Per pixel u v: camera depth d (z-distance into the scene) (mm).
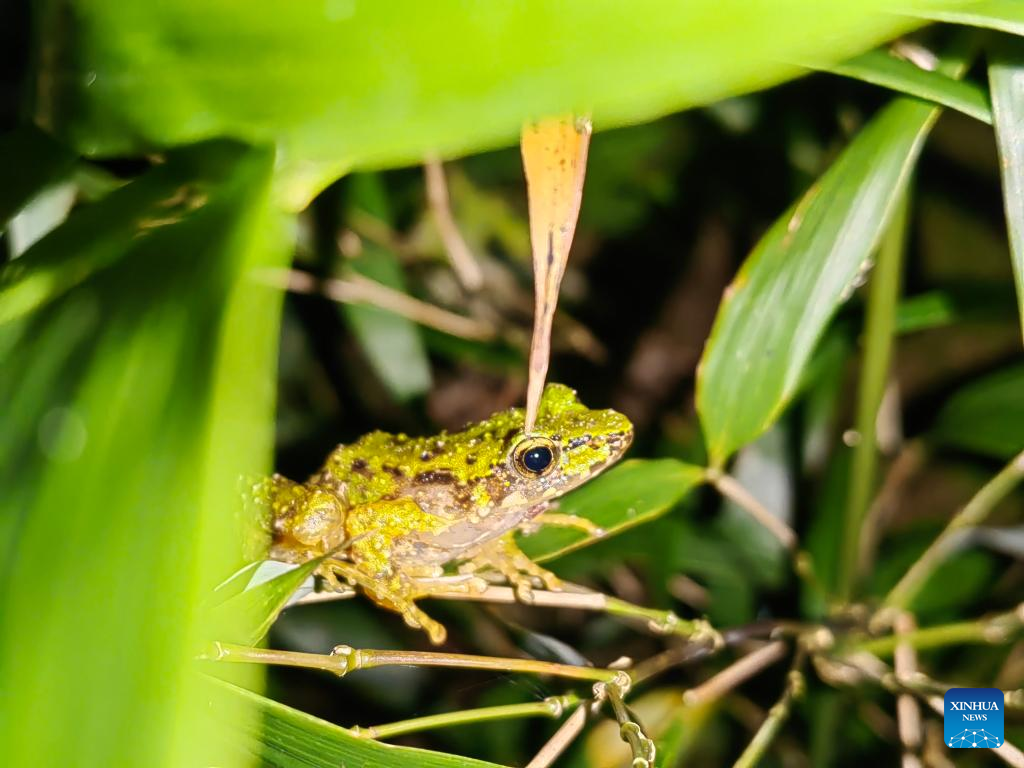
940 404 334
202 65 183
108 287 167
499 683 263
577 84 182
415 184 318
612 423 237
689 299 356
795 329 226
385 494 237
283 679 284
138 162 229
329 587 227
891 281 249
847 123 296
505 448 234
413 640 280
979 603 290
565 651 251
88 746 134
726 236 349
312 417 319
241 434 161
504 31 179
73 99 185
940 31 229
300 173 185
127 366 157
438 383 341
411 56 181
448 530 235
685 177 332
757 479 297
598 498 233
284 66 182
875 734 281
